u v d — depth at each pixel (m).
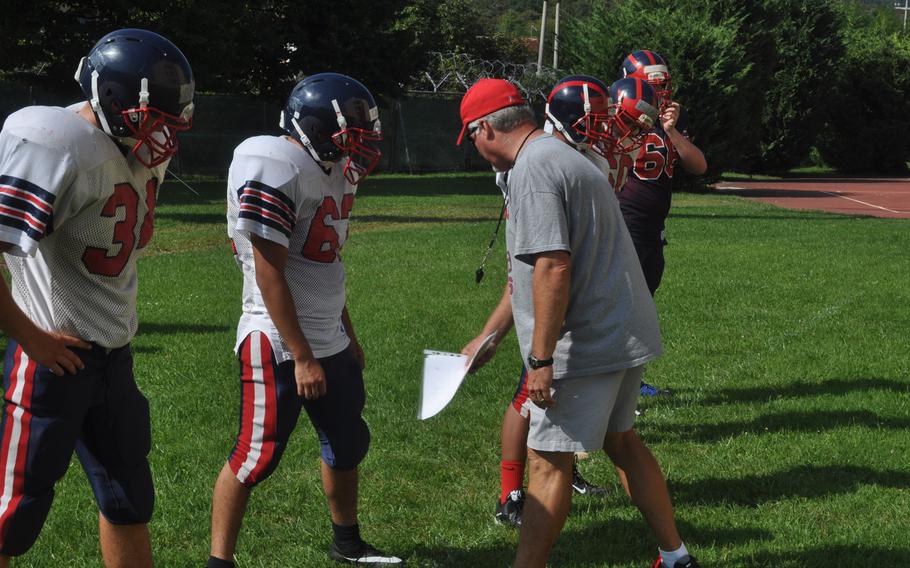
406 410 5.52
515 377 6.33
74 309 2.74
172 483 4.37
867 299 9.29
